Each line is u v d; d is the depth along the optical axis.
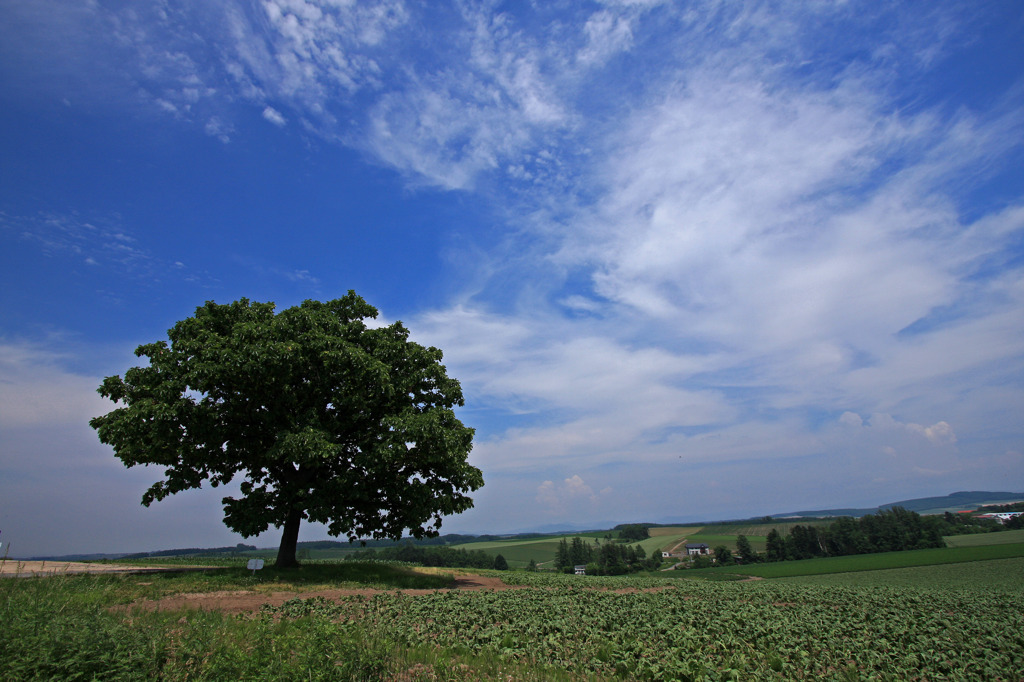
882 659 11.54
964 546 79.06
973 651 12.56
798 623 15.41
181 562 29.25
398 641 10.62
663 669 9.84
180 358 20.62
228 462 22.88
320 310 25.11
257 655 7.64
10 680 6.32
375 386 22.86
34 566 19.92
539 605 16.91
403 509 24.23
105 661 6.84
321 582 20.47
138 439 20.19
